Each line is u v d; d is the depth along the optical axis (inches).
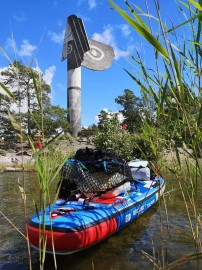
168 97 94.5
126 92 1425.9
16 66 90.0
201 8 59.4
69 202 206.2
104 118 529.7
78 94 1413.6
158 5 75.9
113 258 174.1
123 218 205.2
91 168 214.8
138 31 61.4
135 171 298.2
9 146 1125.1
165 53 62.7
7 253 184.1
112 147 474.6
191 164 106.9
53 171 117.5
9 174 571.8
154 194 265.7
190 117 91.2
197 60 80.5
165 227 226.1
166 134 113.7
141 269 160.6
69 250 162.1
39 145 101.8
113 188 223.3
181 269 155.7
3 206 295.1
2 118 1057.5
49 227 162.2
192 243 194.2
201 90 81.1
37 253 184.4
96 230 175.0
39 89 97.5
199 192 326.3
